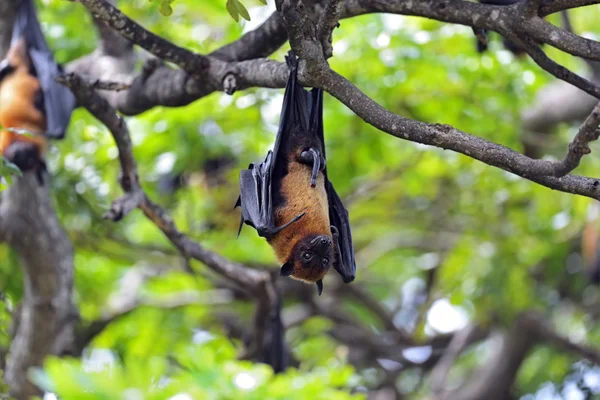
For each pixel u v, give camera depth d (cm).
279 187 769
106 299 1806
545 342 1931
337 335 1889
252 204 751
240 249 1752
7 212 1254
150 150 1565
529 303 1728
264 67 814
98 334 1672
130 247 1694
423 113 1538
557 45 729
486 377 1934
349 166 1608
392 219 1952
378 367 1938
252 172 770
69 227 1537
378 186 1820
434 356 2056
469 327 1966
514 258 1716
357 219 1950
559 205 1711
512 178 1700
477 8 775
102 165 1531
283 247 771
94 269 1786
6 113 1140
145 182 1688
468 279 1770
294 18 646
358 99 674
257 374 912
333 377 991
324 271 767
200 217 1733
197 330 1848
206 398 843
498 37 1468
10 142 1134
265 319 1278
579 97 1641
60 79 880
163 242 1836
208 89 950
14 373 1314
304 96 762
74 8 1477
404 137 657
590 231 1697
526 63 1515
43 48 1186
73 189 1477
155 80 1015
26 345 1309
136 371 811
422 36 1458
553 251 1761
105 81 1031
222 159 1702
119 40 1194
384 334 1956
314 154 750
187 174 1712
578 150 604
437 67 1453
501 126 1547
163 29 1442
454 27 1522
